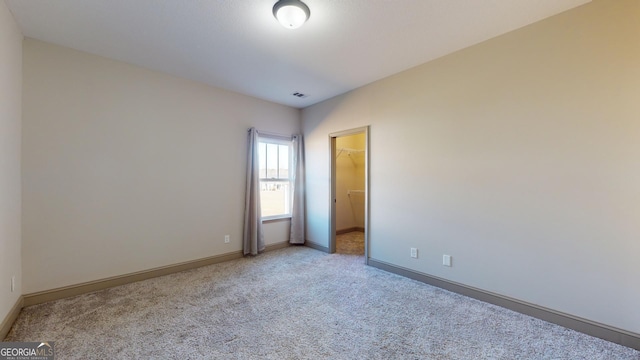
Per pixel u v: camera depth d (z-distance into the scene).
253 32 2.52
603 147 2.09
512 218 2.54
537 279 2.41
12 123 2.33
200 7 2.15
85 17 2.29
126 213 3.17
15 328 2.20
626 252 2.01
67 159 2.80
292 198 4.93
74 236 2.84
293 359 1.85
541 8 2.20
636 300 1.97
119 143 3.12
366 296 2.84
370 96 3.82
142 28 2.46
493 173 2.66
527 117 2.45
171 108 3.51
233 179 4.16
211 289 3.02
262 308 2.58
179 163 3.59
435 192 3.12
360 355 1.89
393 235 3.55
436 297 2.82
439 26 2.44
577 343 2.04
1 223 2.09
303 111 5.00
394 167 3.53
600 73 2.10
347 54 2.96
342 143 6.15
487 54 2.69
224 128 4.04
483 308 2.58
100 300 2.73
